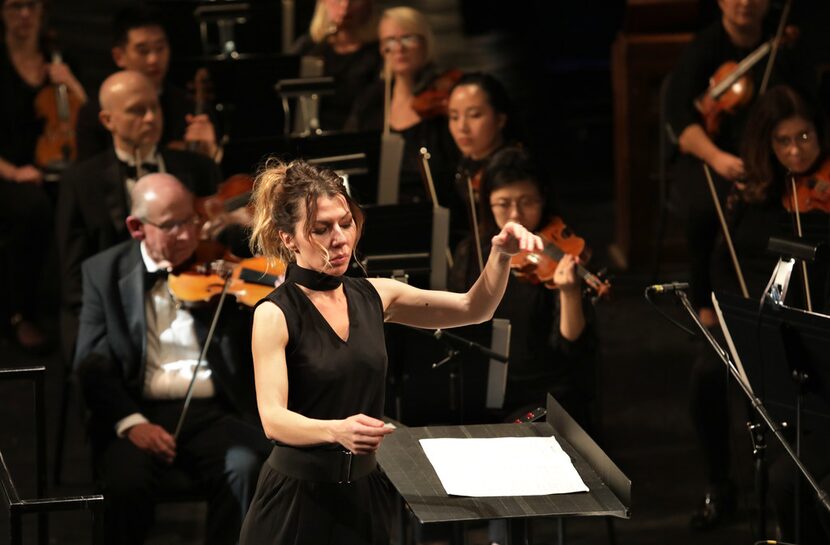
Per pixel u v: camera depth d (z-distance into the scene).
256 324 9.86
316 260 9.93
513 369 13.98
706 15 24.06
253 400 14.05
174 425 14.00
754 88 18.83
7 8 22.34
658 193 24.53
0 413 19.28
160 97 19.94
